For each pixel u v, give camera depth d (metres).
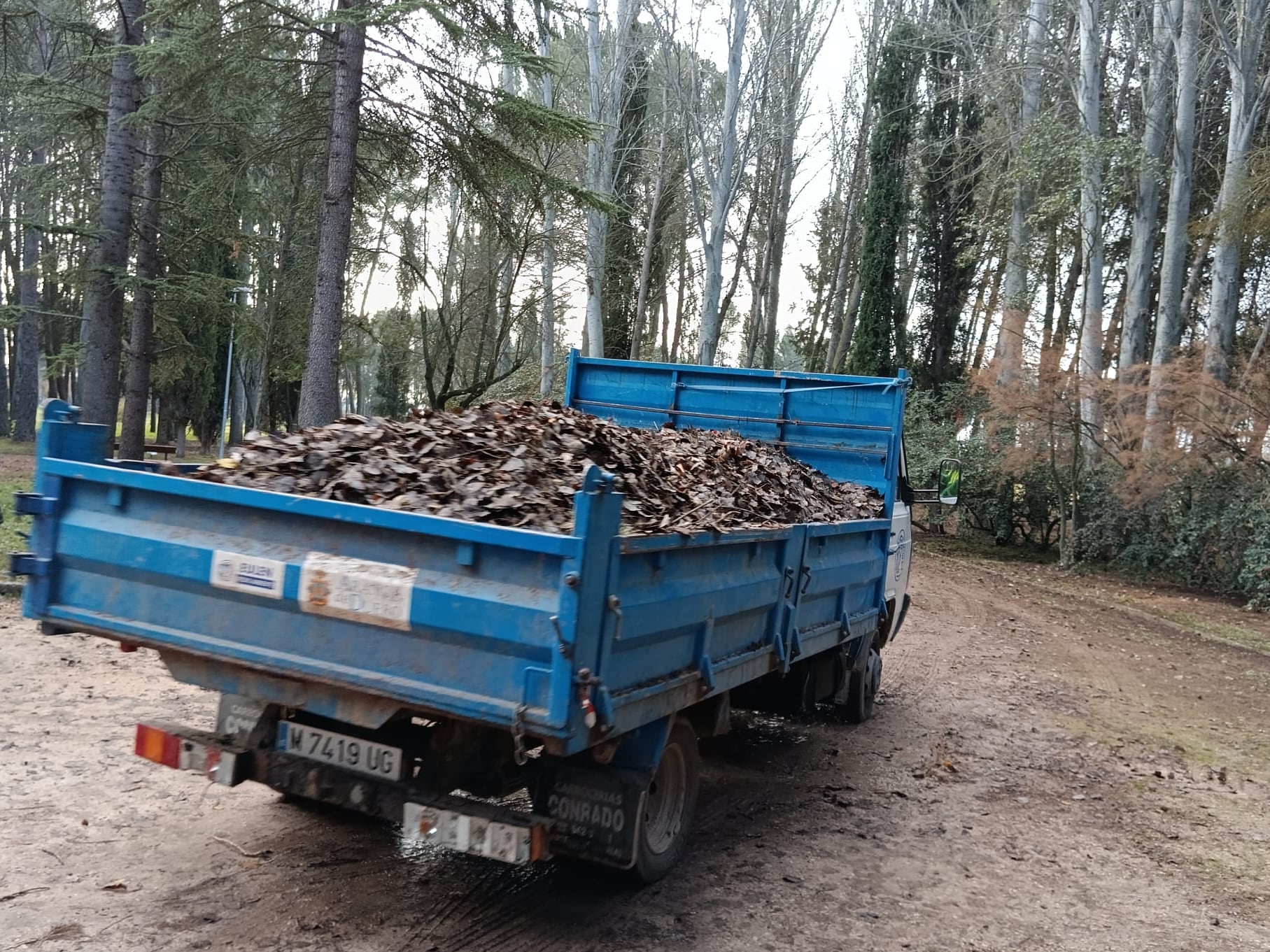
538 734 3.52
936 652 12.44
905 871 5.48
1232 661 13.79
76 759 5.78
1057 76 25.66
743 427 8.41
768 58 29.88
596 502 3.54
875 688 8.98
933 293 33.41
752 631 5.37
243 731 4.43
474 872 4.87
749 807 6.36
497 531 3.57
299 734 4.28
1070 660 12.78
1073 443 22.61
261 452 4.70
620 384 8.84
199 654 4.07
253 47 12.91
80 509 4.34
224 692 4.18
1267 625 16.94
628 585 3.93
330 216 12.95
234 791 5.57
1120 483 21.16
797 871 5.33
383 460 4.63
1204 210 29.53
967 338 37.34
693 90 29.39
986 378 23.53
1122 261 32.97
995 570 22.25
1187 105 22.05
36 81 16.38
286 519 3.93
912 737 8.44
